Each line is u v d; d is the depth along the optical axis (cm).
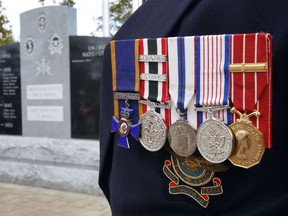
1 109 629
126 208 94
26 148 589
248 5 73
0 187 559
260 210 73
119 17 943
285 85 70
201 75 76
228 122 73
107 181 107
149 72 84
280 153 71
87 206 460
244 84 71
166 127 82
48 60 574
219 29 77
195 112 77
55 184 543
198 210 81
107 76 99
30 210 447
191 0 82
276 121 71
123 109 89
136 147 91
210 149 75
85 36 547
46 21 570
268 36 68
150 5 94
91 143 536
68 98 562
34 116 593
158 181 87
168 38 80
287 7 70
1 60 626
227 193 77
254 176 74
